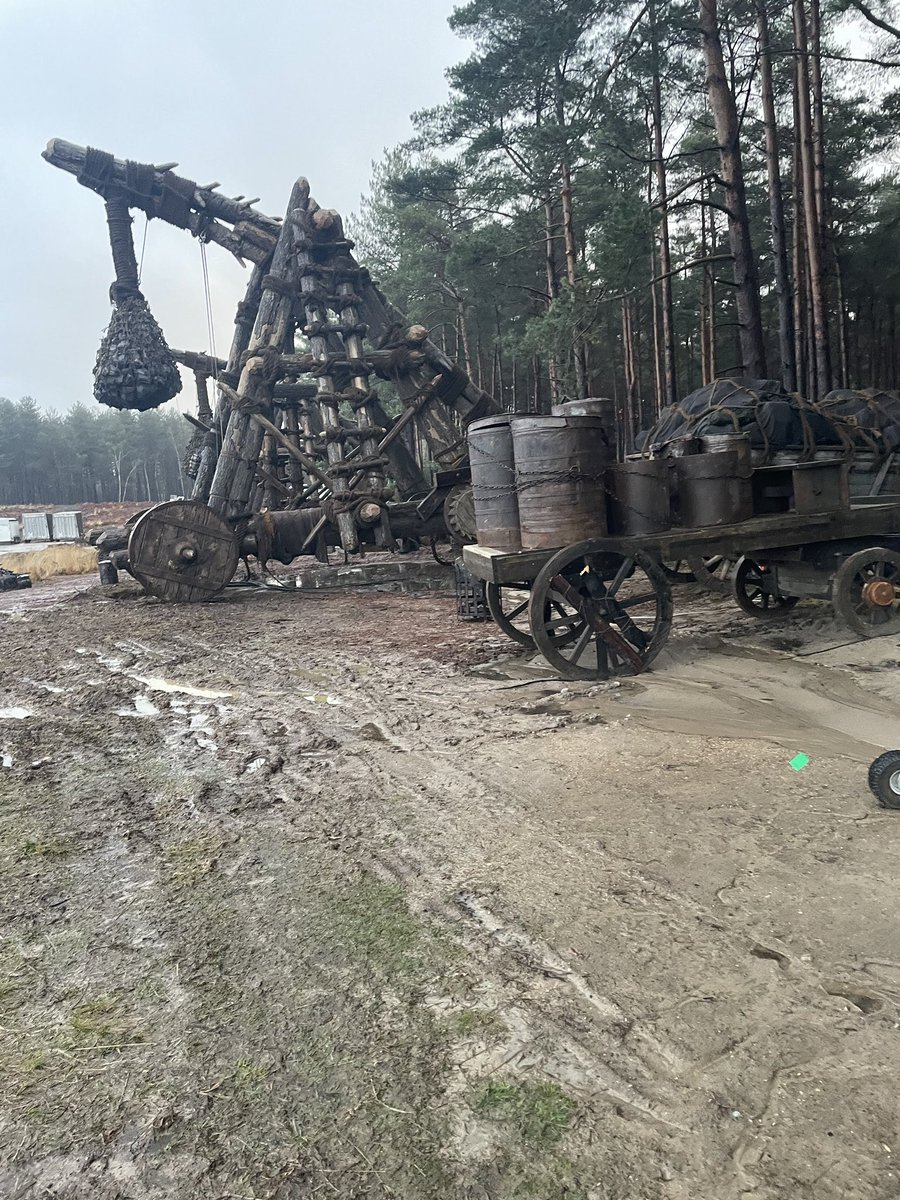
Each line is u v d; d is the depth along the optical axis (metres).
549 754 4.79
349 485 15.32
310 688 7.24
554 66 23.95
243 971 2.77
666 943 2.72
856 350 40.47
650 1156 1.88
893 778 3.59
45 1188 1.91
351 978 2.69
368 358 16.72
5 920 3.24
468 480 15.51
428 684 7.00
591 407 7.07
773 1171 1.81
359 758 5.09
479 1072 2.20
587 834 3.64
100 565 17.34
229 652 9.38
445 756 4.97
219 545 14.52
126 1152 2.00
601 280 20.84
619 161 24.61
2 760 5.62
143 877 3.59
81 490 121.44
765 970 2.54
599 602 6.53
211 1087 2.21
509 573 6.43
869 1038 2.21
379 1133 2.01
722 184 16.31
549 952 2.74
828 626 7.78
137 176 17.14
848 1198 1.73
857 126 27.72
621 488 6.67
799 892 2.97
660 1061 2.18
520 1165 1.88
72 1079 2.28
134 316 17.44
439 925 2.98
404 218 32.69
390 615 11.60
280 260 17.08
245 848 3.83
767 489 7.30
